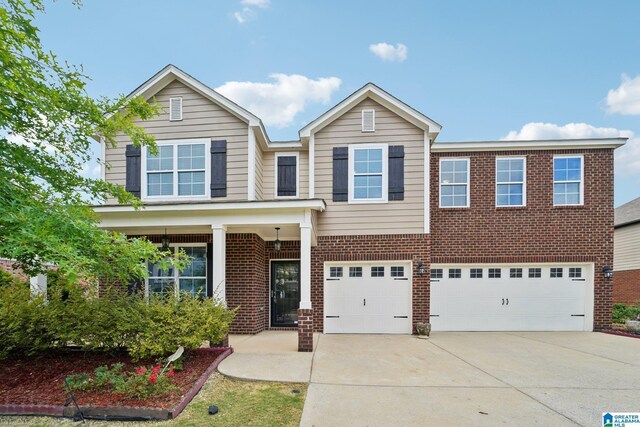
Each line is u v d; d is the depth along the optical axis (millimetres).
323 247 9047
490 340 8180
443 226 9859
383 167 9031
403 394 4504
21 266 5441
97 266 4707
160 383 4406
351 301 9055
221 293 7266
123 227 7867
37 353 6023
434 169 10008
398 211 8938
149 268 9133
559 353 6859
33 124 4605
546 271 9742
